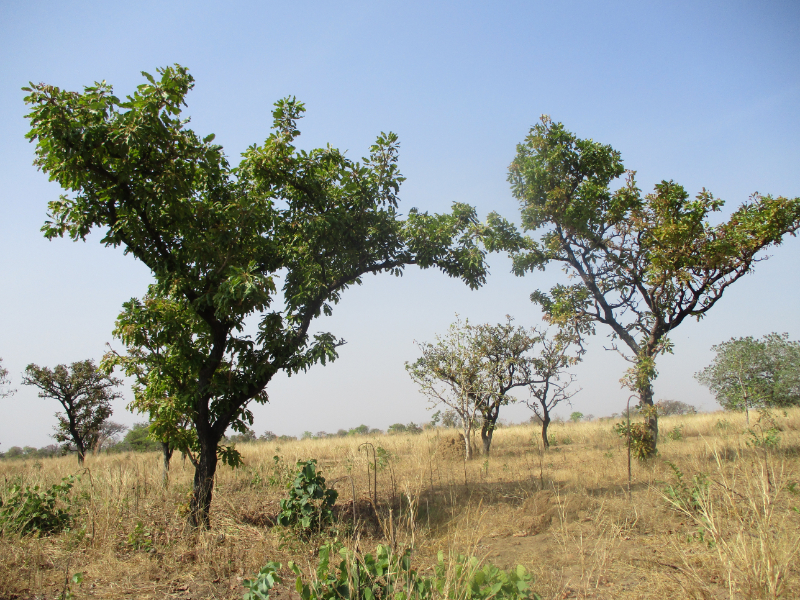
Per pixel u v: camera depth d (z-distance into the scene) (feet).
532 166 53.88
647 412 44.42
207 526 25.75
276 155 28.78
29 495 25.82
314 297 31.58
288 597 17.28
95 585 18.49
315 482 25.36
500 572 12.66
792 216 43.01
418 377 64.08
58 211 25.70
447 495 33.35
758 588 14.16
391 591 12.84
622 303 52.16
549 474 39.99
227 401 28.84
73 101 23.85
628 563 18.57
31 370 76.13
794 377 76.54
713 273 45.88
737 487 24.43
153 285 28.94
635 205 48.32
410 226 35.19
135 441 114.01
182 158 25.99
